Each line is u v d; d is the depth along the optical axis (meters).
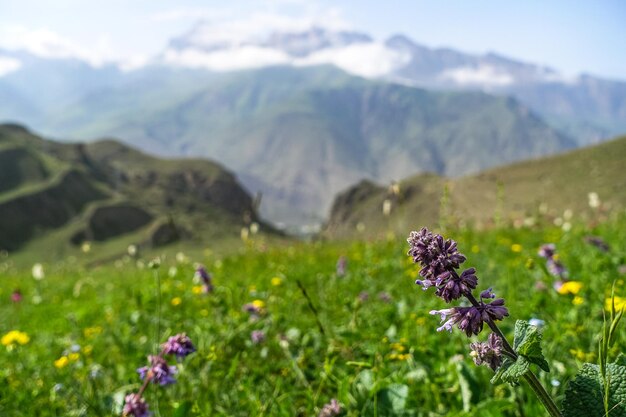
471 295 0.56
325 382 1.18
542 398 0.54
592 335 1.23
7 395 1.41
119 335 1.87
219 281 2.73
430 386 1.10
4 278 5.20
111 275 4.71
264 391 1.24
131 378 1.36
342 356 1.28
